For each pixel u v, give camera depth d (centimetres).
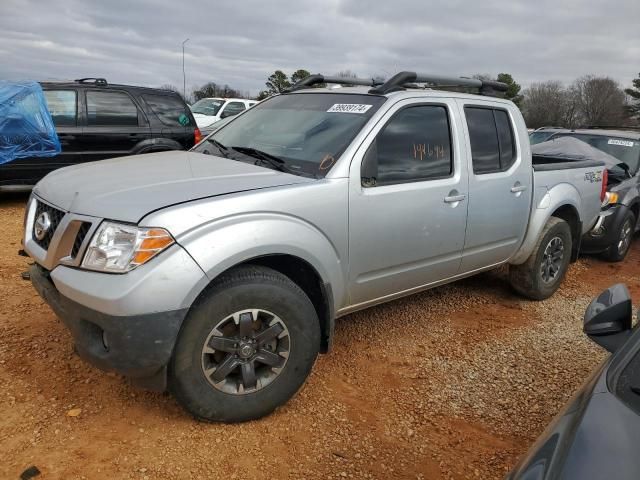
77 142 829
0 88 789
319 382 358
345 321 459
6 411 298
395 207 356
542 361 416
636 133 864
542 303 545
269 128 404
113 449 275
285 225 297
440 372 386
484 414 339
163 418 303
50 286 289
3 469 256
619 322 223
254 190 296
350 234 334
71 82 841
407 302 515
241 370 293
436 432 316
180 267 258
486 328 471
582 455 155
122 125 865
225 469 269
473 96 442
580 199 548
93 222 267
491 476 283
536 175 491
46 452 269
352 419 321
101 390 324
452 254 415
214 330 279
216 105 1612
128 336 253
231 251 273
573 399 196
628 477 147
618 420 167
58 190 312
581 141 782
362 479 272
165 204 270
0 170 780
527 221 486
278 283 294
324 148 350
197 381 280
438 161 398
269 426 306
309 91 433
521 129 476
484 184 427
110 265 256
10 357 353
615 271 720
